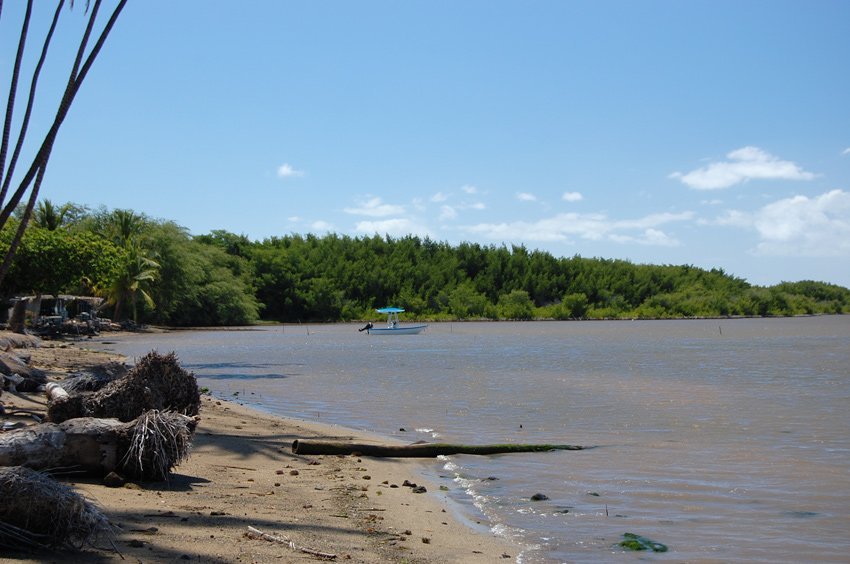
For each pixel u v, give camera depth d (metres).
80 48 12.38
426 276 140.00
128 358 31.70
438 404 20.72
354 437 14.06
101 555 5.79
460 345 59.41
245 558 6.06
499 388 25.52
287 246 141.75
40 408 13.05
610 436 14.93
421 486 10.14
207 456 11.05
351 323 118.25
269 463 11.09
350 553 6.69
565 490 10.16
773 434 15.13
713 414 18.55
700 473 11.29
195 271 87.25
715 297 152.88
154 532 6.54
